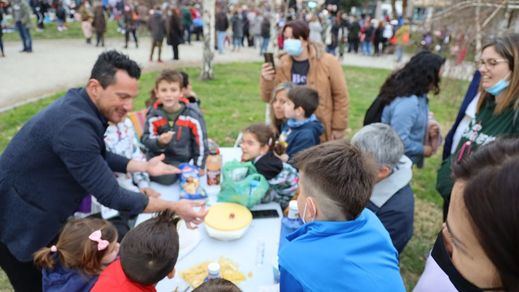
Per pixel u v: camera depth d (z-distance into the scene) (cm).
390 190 201
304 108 273
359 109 801
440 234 87
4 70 934
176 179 265
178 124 283
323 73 338
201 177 275
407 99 282
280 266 127
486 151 66
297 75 348
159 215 161
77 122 170
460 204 69
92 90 177
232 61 1295
